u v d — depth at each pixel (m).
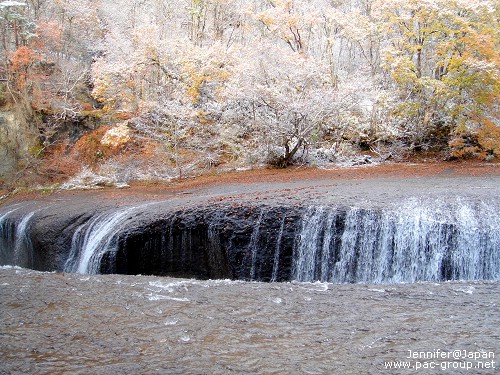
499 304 5.63
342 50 25.77
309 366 4.09
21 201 16.64
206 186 14.67
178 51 18.36
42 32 23.28
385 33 18.16
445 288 6.45
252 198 10.30
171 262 10.01
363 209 8.63
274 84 16.41
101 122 21.78
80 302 6.11
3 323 5.29
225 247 9.46
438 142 17.11
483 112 15.88
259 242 9.23
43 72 22.81
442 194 9.45
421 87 16.28
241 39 26.00
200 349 4.51
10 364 4.22
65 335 4.92
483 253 7.54
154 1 27.81
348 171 14.93
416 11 16.86
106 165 19.41
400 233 8.17
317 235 8.82
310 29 21.66
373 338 4.68
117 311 5.71
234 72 17.53
